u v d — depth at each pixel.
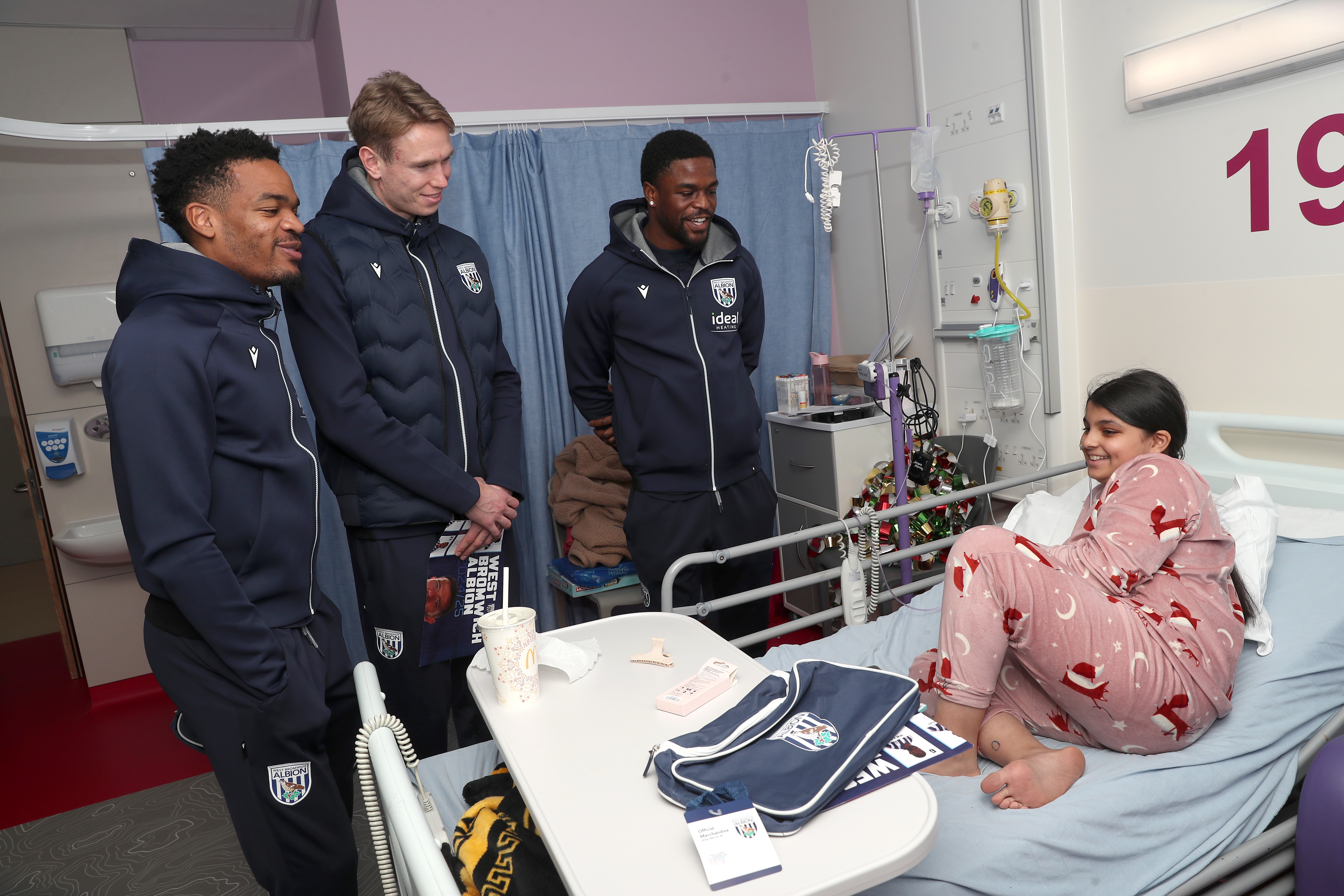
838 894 0.81
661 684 1.28
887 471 2.93
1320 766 1.42
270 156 1.58
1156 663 1.42
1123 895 1.28
